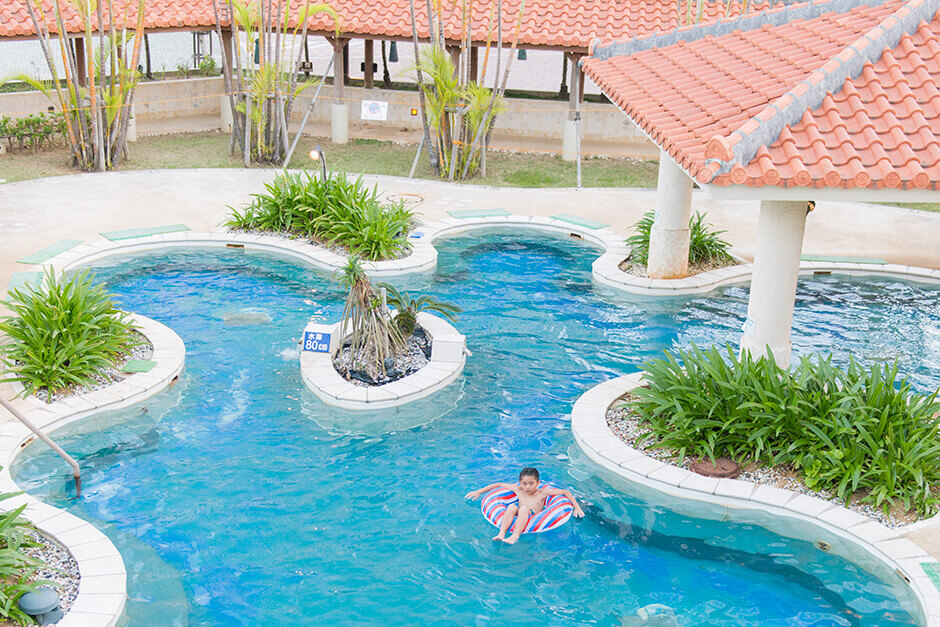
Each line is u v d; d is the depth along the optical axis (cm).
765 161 940
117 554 892
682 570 916
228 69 2553
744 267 1791
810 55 1245
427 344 1423
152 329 1434
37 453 1099
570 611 854
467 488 1054
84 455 1100
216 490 1038
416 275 1758
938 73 1061
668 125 1173
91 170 2391
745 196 952
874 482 1008
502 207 2181
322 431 1176
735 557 937
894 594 877
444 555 932
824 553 943
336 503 1020
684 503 1027
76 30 2491
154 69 3519
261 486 1049
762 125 966
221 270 1756
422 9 2681
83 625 787
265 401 1250
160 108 3019
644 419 1167
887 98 1032
